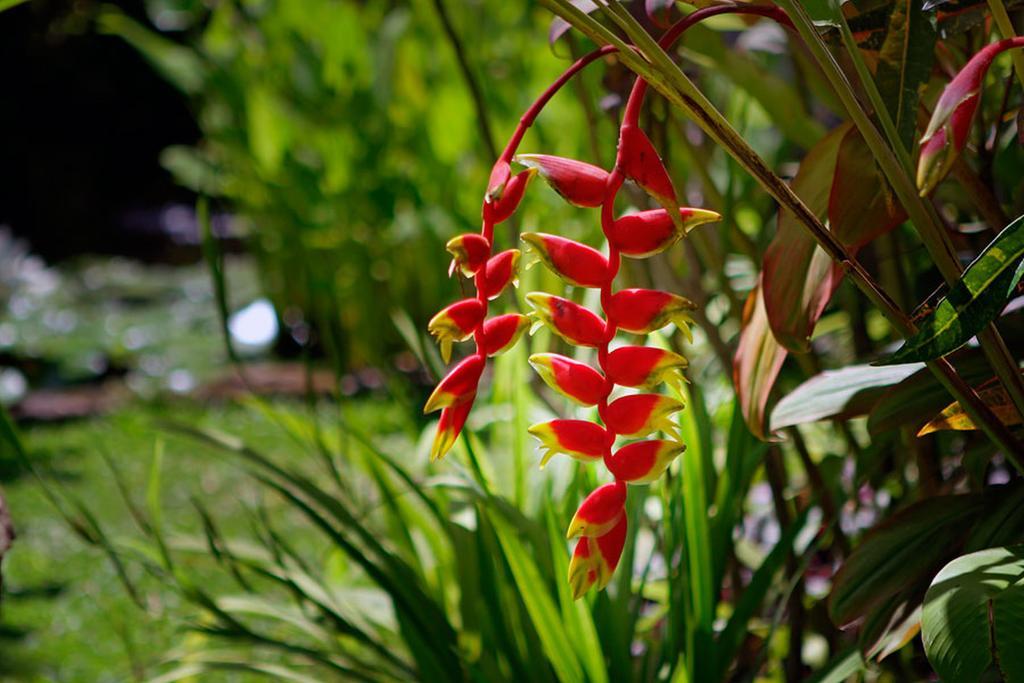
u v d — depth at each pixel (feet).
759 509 11.44
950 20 5.81
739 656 9.28
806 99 10.02
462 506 8.82
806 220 5.18
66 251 48.65
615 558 4.74
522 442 8.57
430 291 26.45
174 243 47.55
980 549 5.92
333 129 26.43
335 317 27.35
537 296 4.74
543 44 24.11
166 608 14.30
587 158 23.13
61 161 49.26
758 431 6.66
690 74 8.88
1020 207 6.68
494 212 4.75
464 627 8.38
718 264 8.46
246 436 22.91
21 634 13.85
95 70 47.96
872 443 7.48
